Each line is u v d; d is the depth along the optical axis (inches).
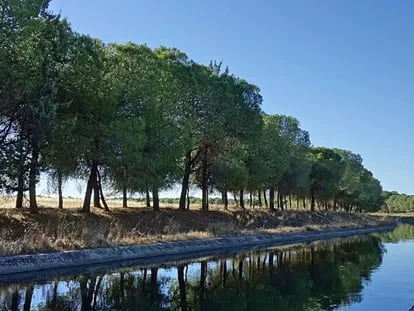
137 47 1445.6
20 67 828.6
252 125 1727.4
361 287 721.0
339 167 3157.0
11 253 761.6
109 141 1106.1
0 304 521.3
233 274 827.4
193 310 530.9
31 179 888.3
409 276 845.2
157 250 1050.7
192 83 1550.2
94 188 1330.0
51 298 561.6
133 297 589.3
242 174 1688.0
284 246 1483.8
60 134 936.3
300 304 584.7
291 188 2536.9
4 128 866.8
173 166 1386.6
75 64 995.9
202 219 1616.6
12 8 811.4
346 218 3201.3
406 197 6624.0
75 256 839.7
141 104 1236.5
